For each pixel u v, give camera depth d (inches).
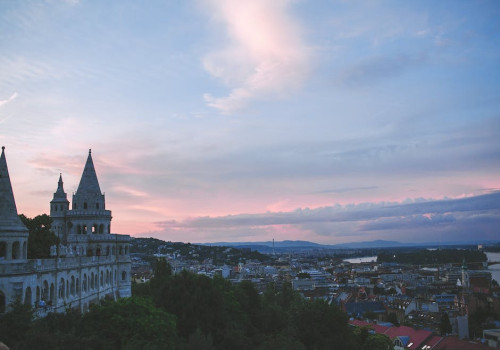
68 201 5364.2
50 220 4500.5
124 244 5300.2
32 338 2534.5
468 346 6555.1
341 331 5123.0
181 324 4010.8
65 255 4458.7
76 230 5128.0
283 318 5526.6
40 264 3176.7
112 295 4965.6
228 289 5433.1
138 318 3110.2
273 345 4212.6
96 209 5177.2
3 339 2564.0
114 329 3038.9
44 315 3075.8
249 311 5285.4
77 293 3937.0
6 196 3073.3
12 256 3063.5
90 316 3120.1
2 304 2861.7
